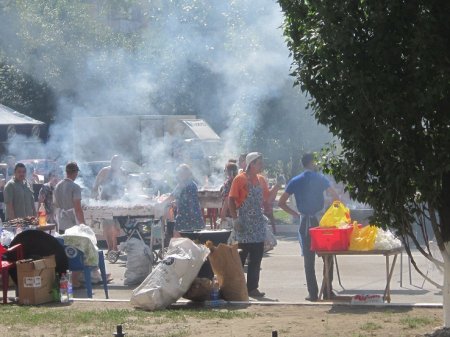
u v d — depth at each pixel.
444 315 14.98
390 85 13.23
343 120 13.68
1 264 19.94
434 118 13.66
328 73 13.41
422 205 14.34
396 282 23.42
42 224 23.91
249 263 21.30
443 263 14.73
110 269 27.86
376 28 13.16
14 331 16.27
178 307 18.94
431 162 13.45
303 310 18.09
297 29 14.31
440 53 12.97
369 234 19.28
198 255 19.11
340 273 25.22
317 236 19.53
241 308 18.59
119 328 12.85
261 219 21.30
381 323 16.25
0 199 33.81
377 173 13.98
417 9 13.12
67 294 19.97
